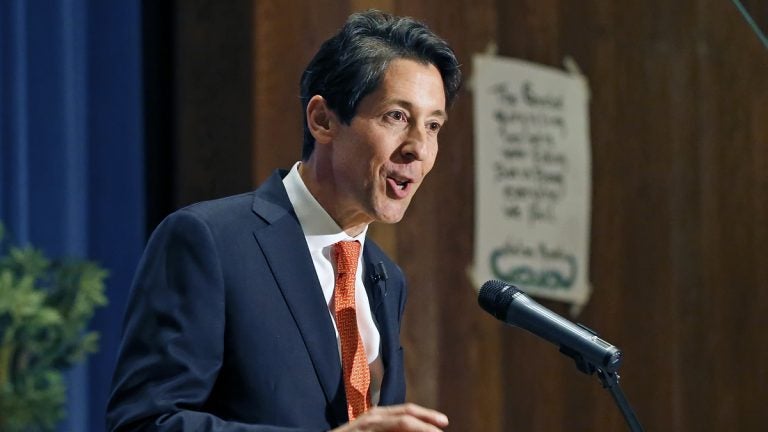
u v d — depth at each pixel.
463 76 11.77
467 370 11.66
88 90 10.32
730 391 13.33
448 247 11.62
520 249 12.05
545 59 12.29
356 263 5.45
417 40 5.14
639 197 12.86
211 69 10.44
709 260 13.24
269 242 5.19
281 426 4.90
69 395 9.79
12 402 8.02
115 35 10.39
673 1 13.11
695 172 13.17
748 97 13.49
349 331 5.30
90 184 10.30
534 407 12.04
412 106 5.07
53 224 10.03
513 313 4.85
